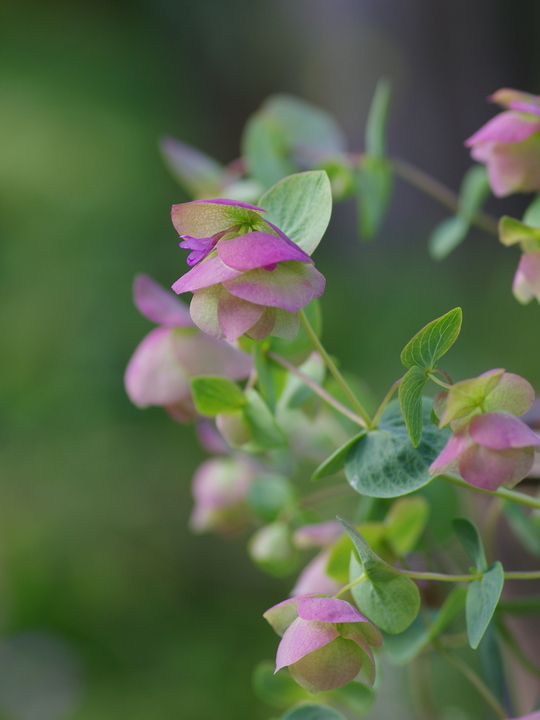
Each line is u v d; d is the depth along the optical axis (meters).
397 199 2.02
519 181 0.46
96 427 1.79
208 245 0.40
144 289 0.46
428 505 0.47
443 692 0.93
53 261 1.96
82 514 1.74
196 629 1.59
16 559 1.68
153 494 1.77
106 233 2.01
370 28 2.10
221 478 0.52
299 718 0.43
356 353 1.75
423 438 0.43
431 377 0.41
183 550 1.73
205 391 0.45
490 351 1.54
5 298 1.92
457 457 0.40
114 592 1.66
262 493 0.51
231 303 0.40
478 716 0.89
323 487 1.15
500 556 0.51
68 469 1.76
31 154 2.16
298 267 0.40
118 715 1.44
